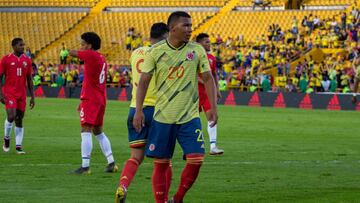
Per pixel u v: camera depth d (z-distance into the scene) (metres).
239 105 71.94
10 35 98.88
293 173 22.42
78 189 18.66
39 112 54.56
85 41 21.75
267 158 26.77
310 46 81.50
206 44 26.23
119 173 21.91
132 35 93.69
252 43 87.75
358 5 89.81
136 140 16.64
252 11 94.00
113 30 97.62
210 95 15.34
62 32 98.12
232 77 79.56
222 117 52.50
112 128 41.22
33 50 96.38
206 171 22.64
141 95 15.21
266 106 70.81
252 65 82.12
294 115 55.88
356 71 46.06
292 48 82.88
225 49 87.62
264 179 20.94
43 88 85.62
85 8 101.25
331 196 17.98
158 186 15.44
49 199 17.02
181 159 25.91
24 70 27.38
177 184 19.97
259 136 37.00
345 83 74.38
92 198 17.27
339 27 83.12
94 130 22.00
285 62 80.62
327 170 23.30
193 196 17.81
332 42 81.94
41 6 101.00
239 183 20.09
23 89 27.48
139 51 17.98
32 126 41.38
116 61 92.62
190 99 15.17
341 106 66.50
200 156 15.16
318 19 86.31
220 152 27.70
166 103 15.14
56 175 21.30
